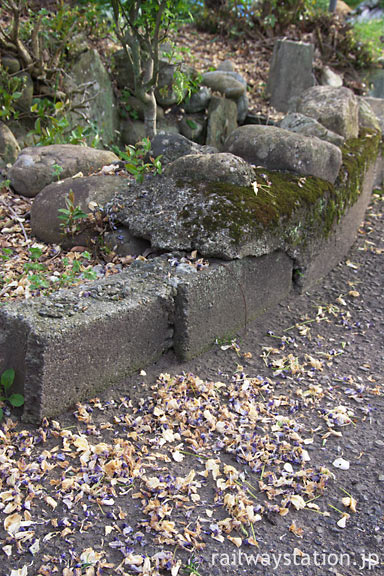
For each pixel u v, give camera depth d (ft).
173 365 9.86
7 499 7.11
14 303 8.55
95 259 11.21
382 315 12.16
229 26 23.58
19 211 12.48
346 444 8.61
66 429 8.23
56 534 6.81
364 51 24.06
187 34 23.29
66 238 11.53
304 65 19.98
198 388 9.40
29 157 13.10
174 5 13.28
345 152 15.03
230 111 18.67
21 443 7.88
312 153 12.84
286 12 23.62
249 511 7.29
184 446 8.36
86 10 17.22
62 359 8.11
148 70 14.37
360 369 10.46
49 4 18.44
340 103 16.11
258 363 10.40
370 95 23.79
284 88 20.30
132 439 8.30
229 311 10.68
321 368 10.41
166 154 12.35
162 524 6.97
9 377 8.25
